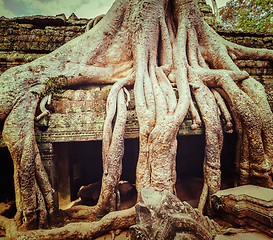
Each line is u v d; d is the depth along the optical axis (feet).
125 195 15.35
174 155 11.19
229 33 18.76
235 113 13.23
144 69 12.31
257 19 31.91
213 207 11.05
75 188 19.52
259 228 8.71
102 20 13.57
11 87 10.27
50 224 10.13
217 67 15.05
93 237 9.39
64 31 16.34
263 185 11.62
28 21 16.15
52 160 11.12
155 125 11.14
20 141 9.78
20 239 8.65
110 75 13.30
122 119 11.23
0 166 15.14
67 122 11.30
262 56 17.30
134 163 20.74
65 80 12.26
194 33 14.15
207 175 11.76
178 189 16.99
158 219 7.57
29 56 14.82
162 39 13.51
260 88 13.37
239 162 13.17
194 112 12.20
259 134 12.03
